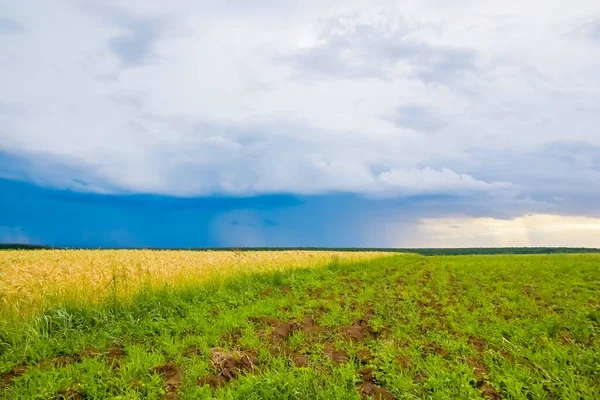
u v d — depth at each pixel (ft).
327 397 19.80
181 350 28.30
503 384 22.26
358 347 28.12
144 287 45.52
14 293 38.37
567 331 33.40
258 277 65.51
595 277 76.69
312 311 41.55
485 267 102.63
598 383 22.27
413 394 21.13
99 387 21.93
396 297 51.52
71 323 34.58
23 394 21.76
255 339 29.96
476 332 33.06
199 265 67.51
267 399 20.17
